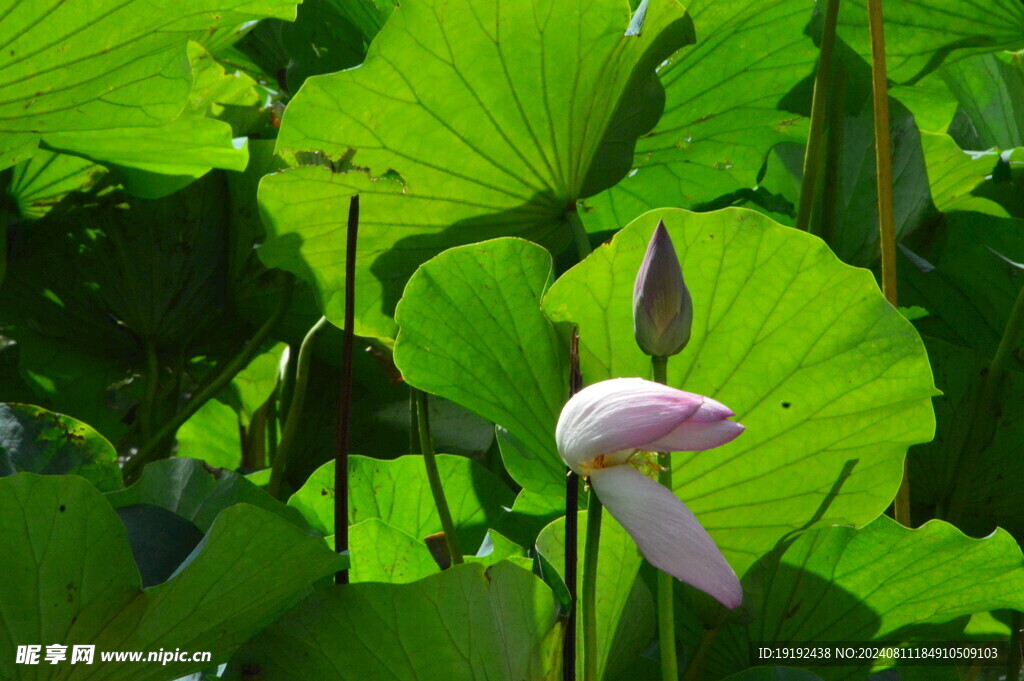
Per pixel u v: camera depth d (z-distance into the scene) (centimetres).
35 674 293
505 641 299
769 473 312
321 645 298
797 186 377
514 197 337
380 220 336
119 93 327
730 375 311
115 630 294
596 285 309
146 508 320
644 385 283
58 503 288
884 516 312
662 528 281
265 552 292
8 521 287
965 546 311
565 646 294
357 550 321
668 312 293
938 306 375
